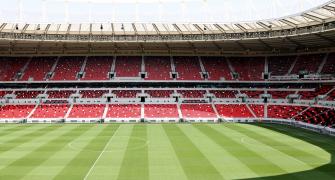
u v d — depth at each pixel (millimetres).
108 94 69188
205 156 32219
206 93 70438
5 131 47906
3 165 28516
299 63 71438
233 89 71625
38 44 71500
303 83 68312
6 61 74562
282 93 68750
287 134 46125
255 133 47062
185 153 33469
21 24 62750
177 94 69875
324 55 69562
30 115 61312
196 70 74312
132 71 73312
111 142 39188
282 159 31203
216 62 76688
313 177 25562
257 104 67375
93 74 72188
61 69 73125
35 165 28562
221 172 26781
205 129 51219
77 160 30359
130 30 68375
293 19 55719
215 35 67438
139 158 31266
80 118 60750
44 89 70000
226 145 37750
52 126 54062
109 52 77438
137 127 53344
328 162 30078
